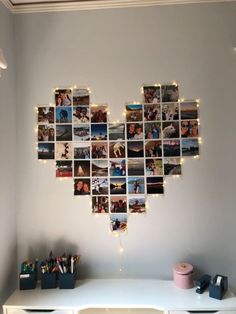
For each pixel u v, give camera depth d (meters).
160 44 1.90
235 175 1.87
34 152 1.93
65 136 1.92
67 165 1.92
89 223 1.92
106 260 1.92
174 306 1.55
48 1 1.90
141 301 1.61
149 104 1.91
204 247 1.88
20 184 1.92
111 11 1.91
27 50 1.93
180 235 1.89
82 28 1.92
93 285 1.81
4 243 1.75
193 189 1.89
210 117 1.88
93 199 1.92
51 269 1.78
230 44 1.87
